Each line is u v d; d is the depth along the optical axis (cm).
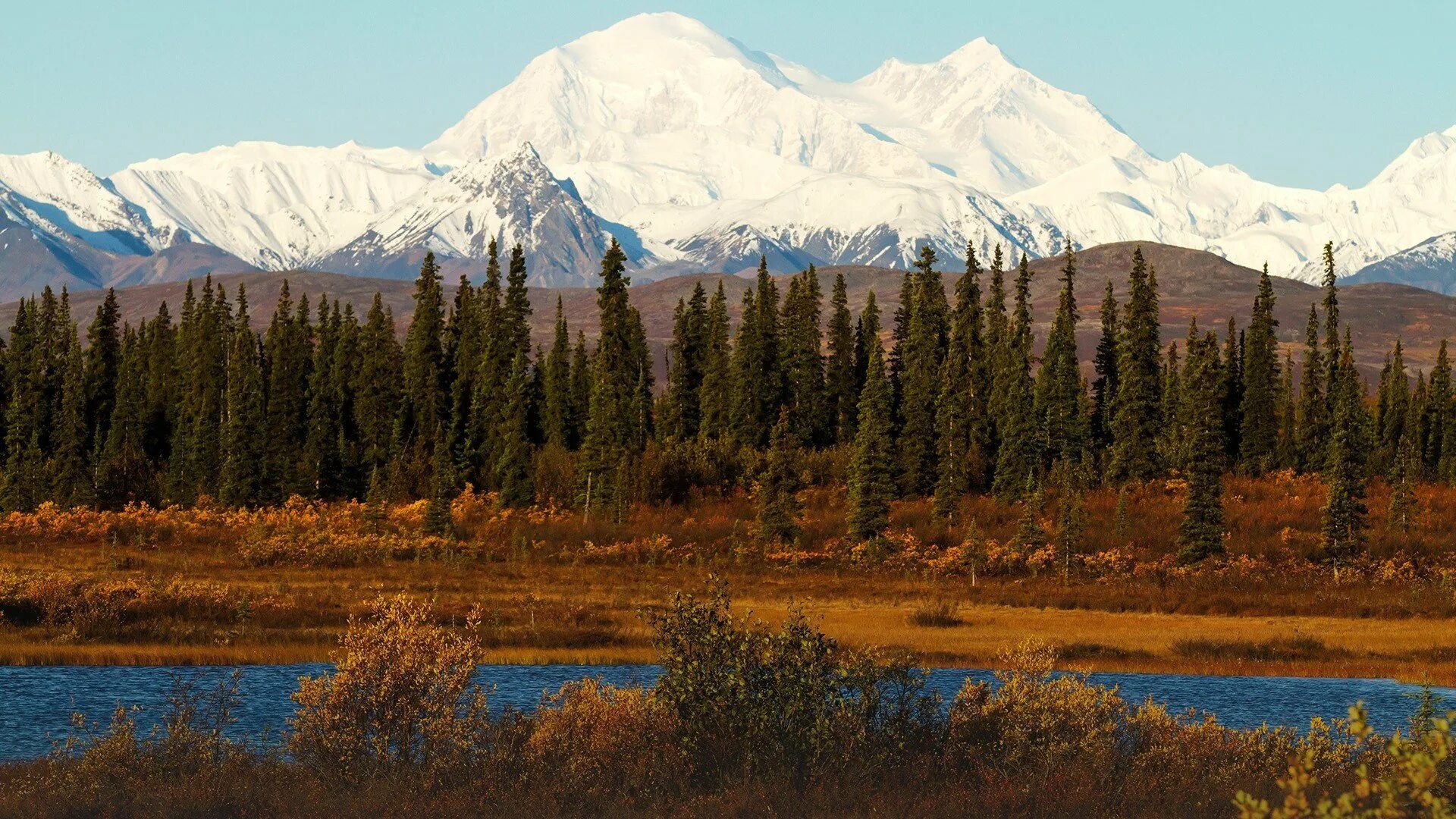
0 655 8425
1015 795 3916
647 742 4219
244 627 9888
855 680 4509
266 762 4469
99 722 6375
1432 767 1966
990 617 11738
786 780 3925
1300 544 16400
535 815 3762
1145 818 3781
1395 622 11900
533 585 13375
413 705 4422
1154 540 16662
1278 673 9081
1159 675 8975
